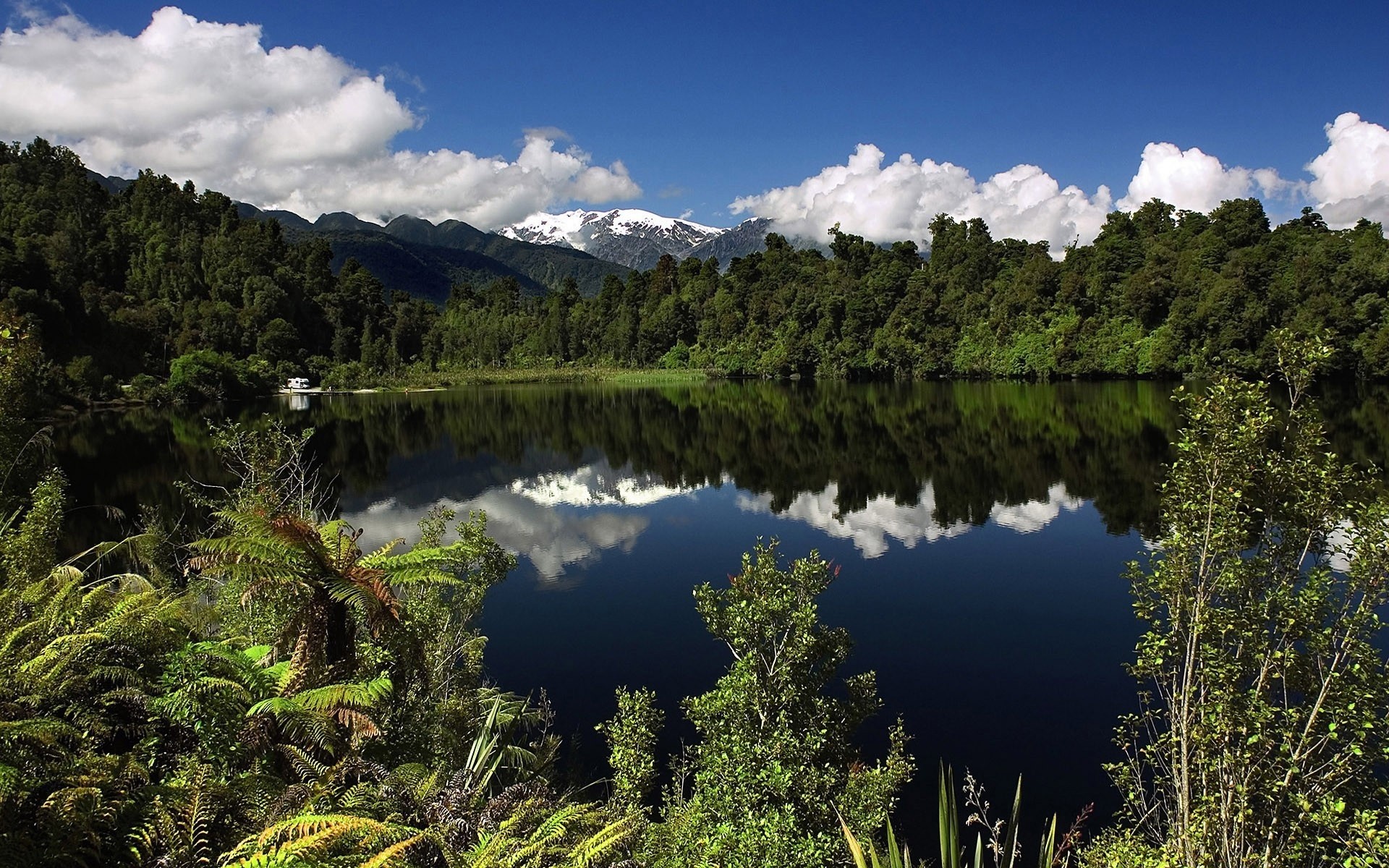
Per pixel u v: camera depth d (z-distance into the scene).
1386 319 53.28
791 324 97.56
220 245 113.62
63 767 4.43
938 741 11.13
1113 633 15.18
